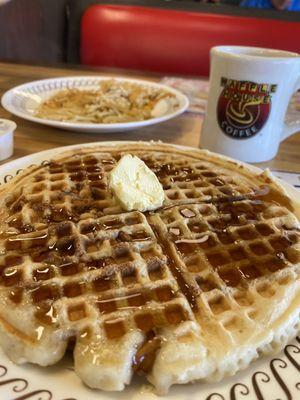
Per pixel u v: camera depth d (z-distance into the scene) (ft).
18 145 1.05
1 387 0.44
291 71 0.95
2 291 0.52
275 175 0.99
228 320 0.52
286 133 1.10
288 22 2.49
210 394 0.46
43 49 2.94
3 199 0.72
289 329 0.53
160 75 1.83
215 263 0.62
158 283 0.56
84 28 2.54
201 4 2.60
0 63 1.75
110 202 0.73
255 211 0.76
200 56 2.45
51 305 0.51
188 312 0.52
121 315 0.50
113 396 0.45
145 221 0.68
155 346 0.47
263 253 0.64
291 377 0.49
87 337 0.47
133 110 1.34
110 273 0.57
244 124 0.99
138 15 2.48
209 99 1.03
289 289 0.56
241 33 2.44
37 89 1.38
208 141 1.05
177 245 0.65
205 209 0.74
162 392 0.45
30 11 2.65
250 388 0.47
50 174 0.81
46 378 0.46
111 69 1.85
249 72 0.93
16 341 0.47
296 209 0.77
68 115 1.23
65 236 0.63
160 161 0.90
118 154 0.91
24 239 0.62
